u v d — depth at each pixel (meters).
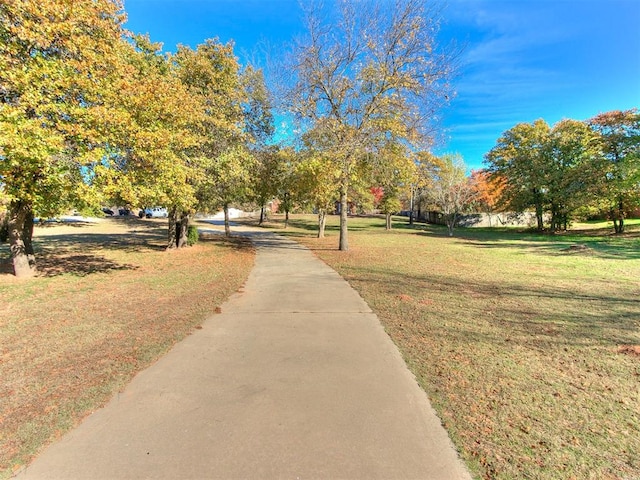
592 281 8.38
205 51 13.54
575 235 25.56
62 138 6.12
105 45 7.32
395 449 2.37
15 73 5.86
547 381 3.34
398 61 12.70
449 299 6.58
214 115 13.32
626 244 17.48
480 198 40.72
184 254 13.80
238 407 2.87
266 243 18.91
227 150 13.95
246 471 2.15
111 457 2.28
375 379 3.37
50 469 2.18
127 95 7.56
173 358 3.85
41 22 6.22
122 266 10.64
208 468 2.18
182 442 2.43
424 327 4.93
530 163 30.03
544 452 2.33
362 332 4.71
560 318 5.38
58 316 5.47
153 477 2.11
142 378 3.38
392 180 15.12
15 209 8.13
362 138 13.12
